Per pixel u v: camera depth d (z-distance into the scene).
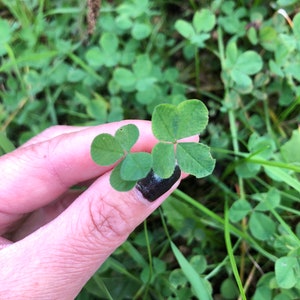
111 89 0.17
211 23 0.16
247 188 0.16
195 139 0.11
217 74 0.18
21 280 0.10
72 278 0.11
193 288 0.13
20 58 0.17
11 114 0.18
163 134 0.09
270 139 0.15
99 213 0.10
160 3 0.18
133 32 0.17
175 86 0.17
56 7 0.19
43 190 0.13
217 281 0.15
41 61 0.18
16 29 0.18
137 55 0.18
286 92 0.16
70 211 0.10
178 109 0.09
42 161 0.13
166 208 0.15
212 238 0.15
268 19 0.17
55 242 0.10
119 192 0.10
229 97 0.16
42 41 0.19
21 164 0.13
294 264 0.12
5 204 0.13
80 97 0.17
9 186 0.13
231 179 0.16
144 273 0.14
